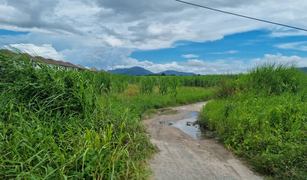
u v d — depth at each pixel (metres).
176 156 3.64
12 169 2.38
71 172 2.41
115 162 2.71
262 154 3.35
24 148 2.68
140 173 2.84
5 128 3.07
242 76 8.45
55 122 3.47
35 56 4.32
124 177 2.67
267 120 4.29
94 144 2.83
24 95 3.75
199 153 3.84
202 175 2.99
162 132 5.04
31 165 2.60
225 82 8.44
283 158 3.15
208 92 11.52
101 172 2.50
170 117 6.76
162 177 2.87
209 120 5.50
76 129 3.39
